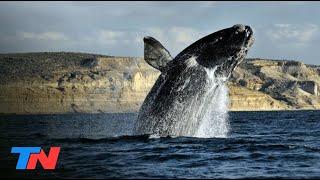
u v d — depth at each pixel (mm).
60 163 36969
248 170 35844
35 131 88562
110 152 42156
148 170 34812
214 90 45406
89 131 79500
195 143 46438
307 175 34062
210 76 44500
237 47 43031
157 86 46719
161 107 46281
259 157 41719
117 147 44812
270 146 48188
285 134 84625
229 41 43125
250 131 97875
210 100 45969
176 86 45219
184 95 45094
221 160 39781
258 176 33625
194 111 45906
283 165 38188
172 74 45406
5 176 31969
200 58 44344
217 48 43531
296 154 43719
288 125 139250
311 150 46406
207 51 43969
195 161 38969
